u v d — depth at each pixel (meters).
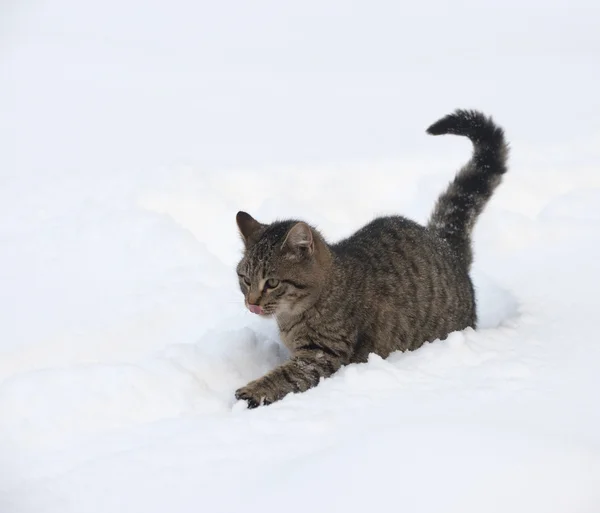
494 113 14.24
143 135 14.09
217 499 4.42
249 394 6.30
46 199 11.45
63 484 4.76
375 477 4.29
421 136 13.38
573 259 9.62
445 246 8.09
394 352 7.23
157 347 7.70
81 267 9.68
